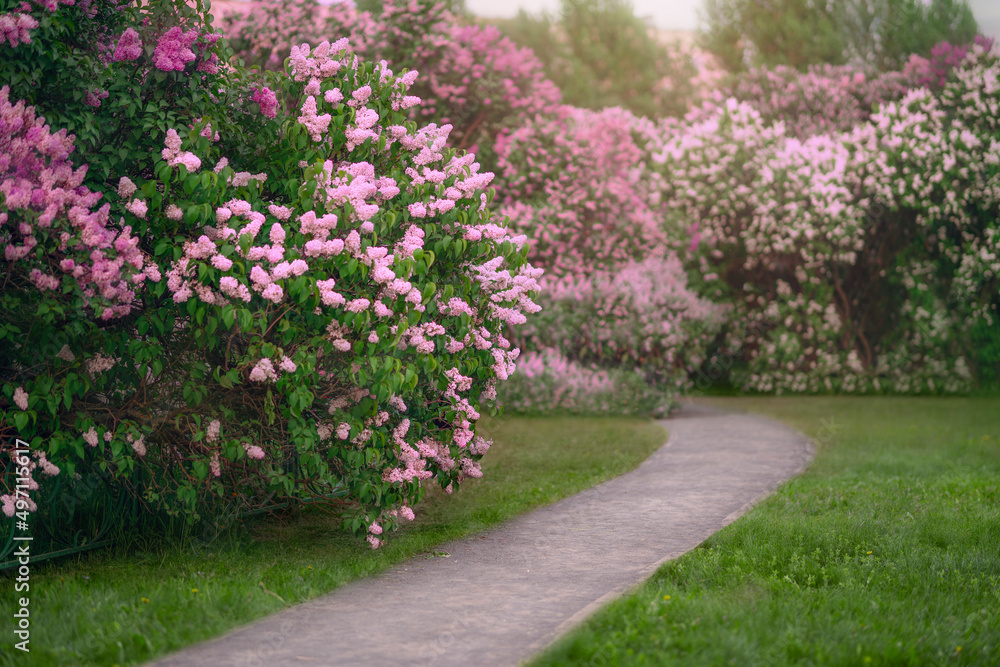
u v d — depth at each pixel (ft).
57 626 16.42
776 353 81.00
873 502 27.84
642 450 41.96
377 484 22.74
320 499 25.66
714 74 141.69
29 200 18.52
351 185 21.40
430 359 22.80
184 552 22.24
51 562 21.40
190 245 20.03
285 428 22.84
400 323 21.56
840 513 26.05
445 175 25.03
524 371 59.72
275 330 21.45
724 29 137.39
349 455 21.99
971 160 73.67
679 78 145.38
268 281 20.06
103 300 19.33
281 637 16.21
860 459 38.17
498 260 25.72
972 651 15.49
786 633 15.89
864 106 94.32
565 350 63.26
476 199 25.50
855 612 17.33
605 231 72.54
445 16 67.10
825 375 80.89
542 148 70.49
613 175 75.25
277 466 22.82
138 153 21.33
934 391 78.48
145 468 22.18
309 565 21.31
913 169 75.20
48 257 19.20
